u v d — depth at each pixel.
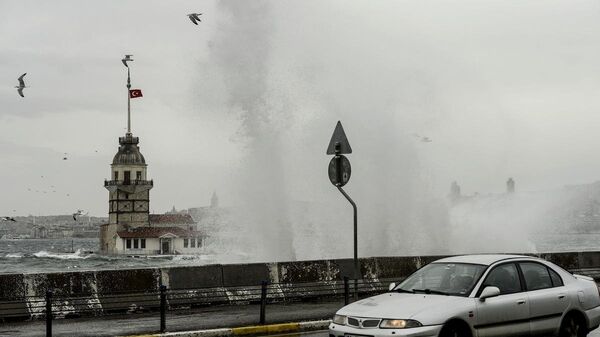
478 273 11.53
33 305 16.02
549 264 12.42
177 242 193.50
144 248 189.50
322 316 16.20
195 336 14.08
